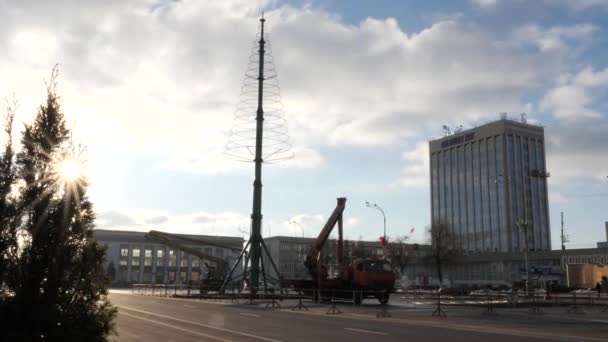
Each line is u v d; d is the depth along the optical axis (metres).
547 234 164.88
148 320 23.20
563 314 32.66
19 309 9.72
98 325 10.53
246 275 53.53
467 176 176.62
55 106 10.88
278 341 16.28
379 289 43.22
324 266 48.94
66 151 10.73
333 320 24.72
